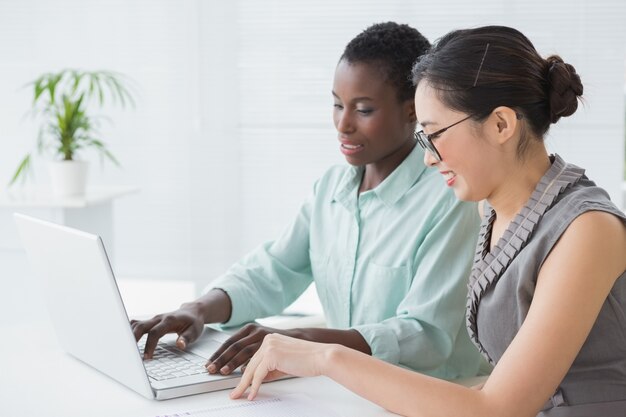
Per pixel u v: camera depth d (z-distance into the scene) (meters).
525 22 3.74
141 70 3.96
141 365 1.18
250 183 3.97
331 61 3.86
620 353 1.16
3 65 4.01
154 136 3.98
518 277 1.18
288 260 1.80
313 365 1.17
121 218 4.04
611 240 1.11
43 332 1.61
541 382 1.06
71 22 3.96
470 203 1.51
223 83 3.92
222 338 1.47
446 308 1.46
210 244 4.00
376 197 1.63
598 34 3.73
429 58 1.19
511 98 1.15
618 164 3.78
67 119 3.17
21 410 1.16
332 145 3.90
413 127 1.60
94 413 1.15
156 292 4.09
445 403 1.09
